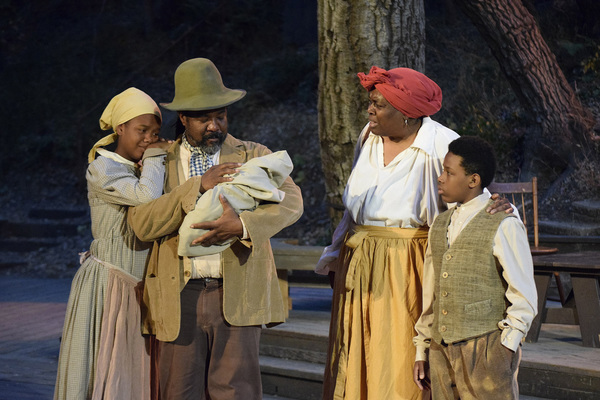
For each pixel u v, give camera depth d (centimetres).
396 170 476
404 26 800
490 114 1343
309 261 824
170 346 486
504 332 416
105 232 509
